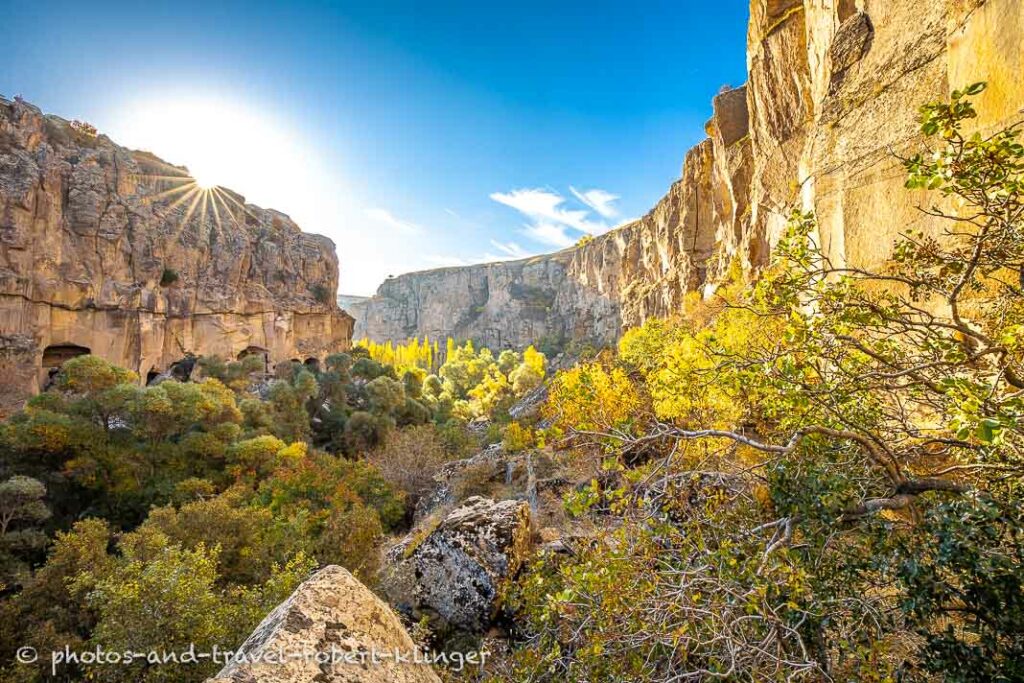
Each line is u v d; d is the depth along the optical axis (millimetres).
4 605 12586
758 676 2674
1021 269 3436
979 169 2916
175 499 28594
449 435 38906
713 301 31438
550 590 4805
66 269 54312
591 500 3373
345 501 22812
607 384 12016
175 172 82625
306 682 2316
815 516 3090
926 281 3625
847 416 3662
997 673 2424
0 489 21656
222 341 73938
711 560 2988
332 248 107938
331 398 60906
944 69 7418
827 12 13141
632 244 97750
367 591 3230
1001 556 2428
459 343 176875
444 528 8016
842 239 9227
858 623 2910
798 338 3859
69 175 58844
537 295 167375
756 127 29875
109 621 8016
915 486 2979
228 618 8328
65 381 35844
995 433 2467
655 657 3184
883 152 8336
